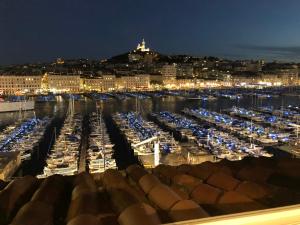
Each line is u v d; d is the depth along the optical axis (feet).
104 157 139.13
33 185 19.57
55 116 308.81
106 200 16.71
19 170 139.23
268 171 21.39
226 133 205.67
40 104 411.75
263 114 302.86
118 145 185.37
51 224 13.96
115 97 491.31
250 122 247.70
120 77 634.84
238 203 15.29
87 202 15.20
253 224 10.60
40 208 14.71
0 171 108.78
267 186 18.25
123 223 13.39
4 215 15.15
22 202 16.97
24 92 557.33
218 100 455.22
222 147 164.76
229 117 276.41
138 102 416.67
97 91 597.52
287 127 232.73
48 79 583.99
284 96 503.61
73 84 597.93
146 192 17.31
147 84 655.35
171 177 20.34
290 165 22.99
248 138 199.93
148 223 12.84
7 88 550.36
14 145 178.60
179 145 164.14
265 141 188.65
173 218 13.74
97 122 260.01
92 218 13.46
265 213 10.78
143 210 13.82
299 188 18.56
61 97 501.15
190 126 234.17
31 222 13.33
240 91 581.53
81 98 483.92
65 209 15.96
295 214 11.02
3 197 16.44
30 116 306.35
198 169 22.04
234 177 20.68
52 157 149.38
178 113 321.11
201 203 15.83
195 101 442.50
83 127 244.63
